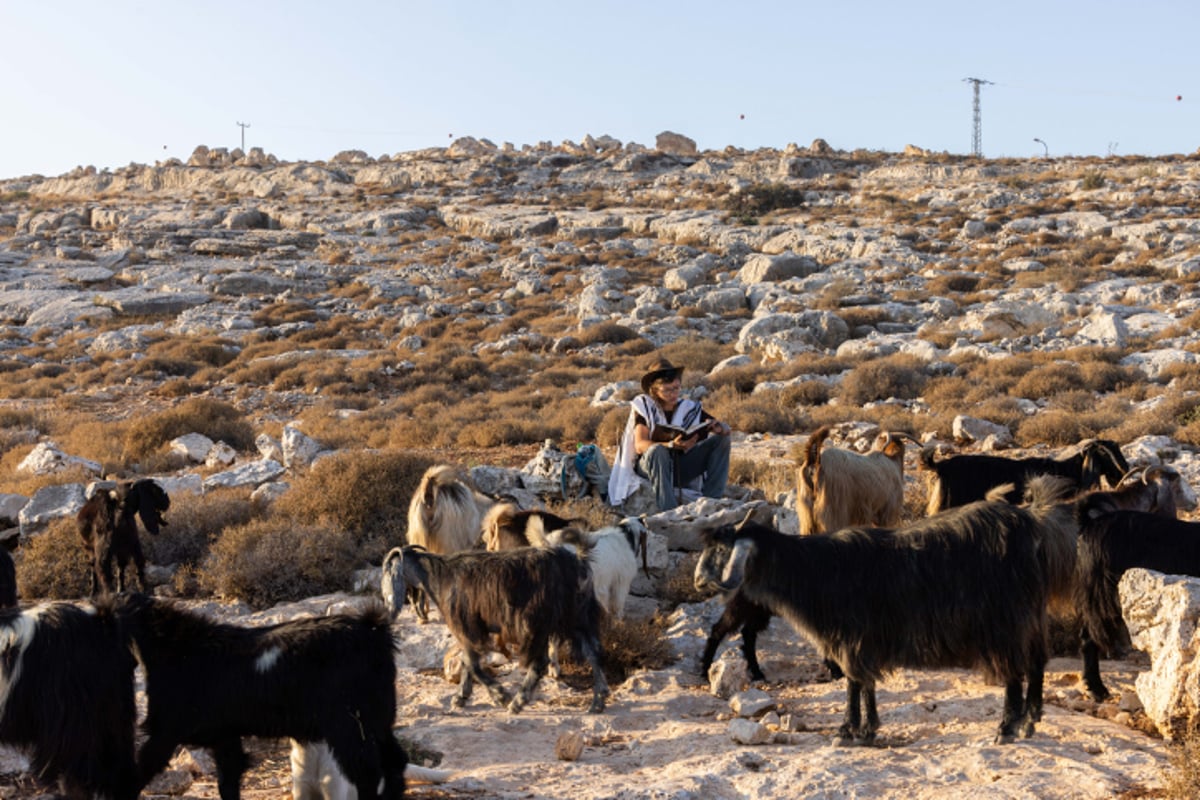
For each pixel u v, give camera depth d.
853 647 6.98
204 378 37.25
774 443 20.58
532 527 8.59
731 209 72.81
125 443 23.28
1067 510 7.49
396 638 6.22
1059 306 37.59
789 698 8.40
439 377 34.47
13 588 9.02
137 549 11.99
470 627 8.30
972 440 19.69
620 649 9.37
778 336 35.91
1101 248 49.66
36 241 75.25
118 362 41.03
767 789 6.13
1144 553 7.55
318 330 45.59
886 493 10.14
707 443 12.87
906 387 26.31
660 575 11.25
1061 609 7.79
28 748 5.51
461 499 10.47
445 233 74.06
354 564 12.31
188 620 5.96
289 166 108.00
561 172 100.12
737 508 11.70
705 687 8.91
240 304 54.25
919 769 6.49
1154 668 7.04
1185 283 41.19
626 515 12.56
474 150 125.00
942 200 70.00
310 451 18.89
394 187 95.19
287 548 12.01
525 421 23.03
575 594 8.27
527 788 6.49
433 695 8.78
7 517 15.18
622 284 53.47
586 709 8.43
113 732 5.66
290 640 5.88
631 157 100.81
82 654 5.54
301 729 5.88
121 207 89.81
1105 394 25.34
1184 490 13.26
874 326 39.25
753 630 8.86
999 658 6.89
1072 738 6.88
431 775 6.53
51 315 53.06
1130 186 65.44
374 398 31.67
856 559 7.02
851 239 56.78
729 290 46.34
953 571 6.89
